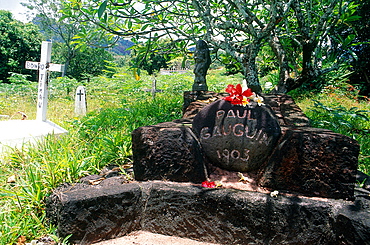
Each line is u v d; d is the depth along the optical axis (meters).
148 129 2.62
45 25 29.53
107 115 5.30
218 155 2.68
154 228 2.45
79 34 4.68
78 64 31.55
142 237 2.37
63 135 4.38
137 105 6.67
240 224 2.23
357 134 4.59
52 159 3.08
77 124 4.67
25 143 3.86
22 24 26.06
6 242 2.16
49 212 2.42
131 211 2.43
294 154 2.36
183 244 2.26
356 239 1.87
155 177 2.62
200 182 2.56
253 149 2.60
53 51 31.58
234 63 6.24
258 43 4.62
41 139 4.05
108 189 2.40
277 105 3.72
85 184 2.63
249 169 2.66
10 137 4.01
